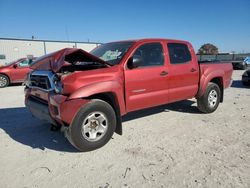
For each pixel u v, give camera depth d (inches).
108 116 153.3
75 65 178.1
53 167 130.5
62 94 139.2
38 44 1346.0
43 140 171.2
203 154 141.6
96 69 151.5
